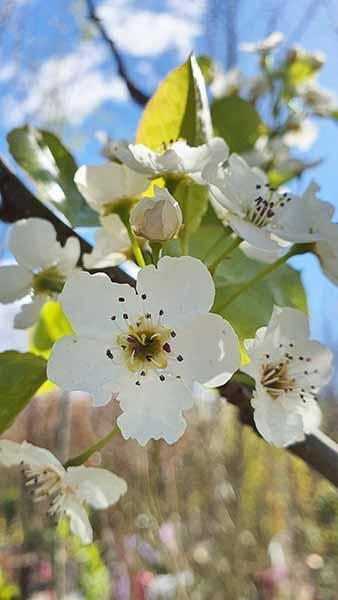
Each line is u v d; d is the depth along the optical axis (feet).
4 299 0.36
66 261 0.36
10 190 0.38
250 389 0.34
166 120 0.36
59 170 0.39
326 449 0.34
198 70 0.36
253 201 0.33
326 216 0.34
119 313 0.28
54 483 0.32
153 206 0.30
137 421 0.27
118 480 0.32
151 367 0.28
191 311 0.28
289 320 0.31
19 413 0.30
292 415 0.31
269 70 0.75
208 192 0.33
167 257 0.28
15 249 0.36
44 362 0.31
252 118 0.52
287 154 0.61
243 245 0.35
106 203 0.35
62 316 0.40
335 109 0.75
